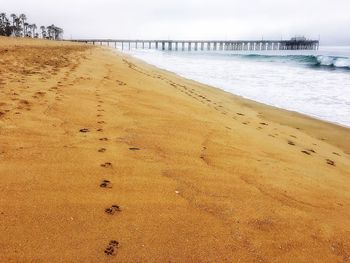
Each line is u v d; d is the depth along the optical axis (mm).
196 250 2803
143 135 5512
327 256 2992
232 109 10906
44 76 10070
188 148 5180
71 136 5031
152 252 2709
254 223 3316
